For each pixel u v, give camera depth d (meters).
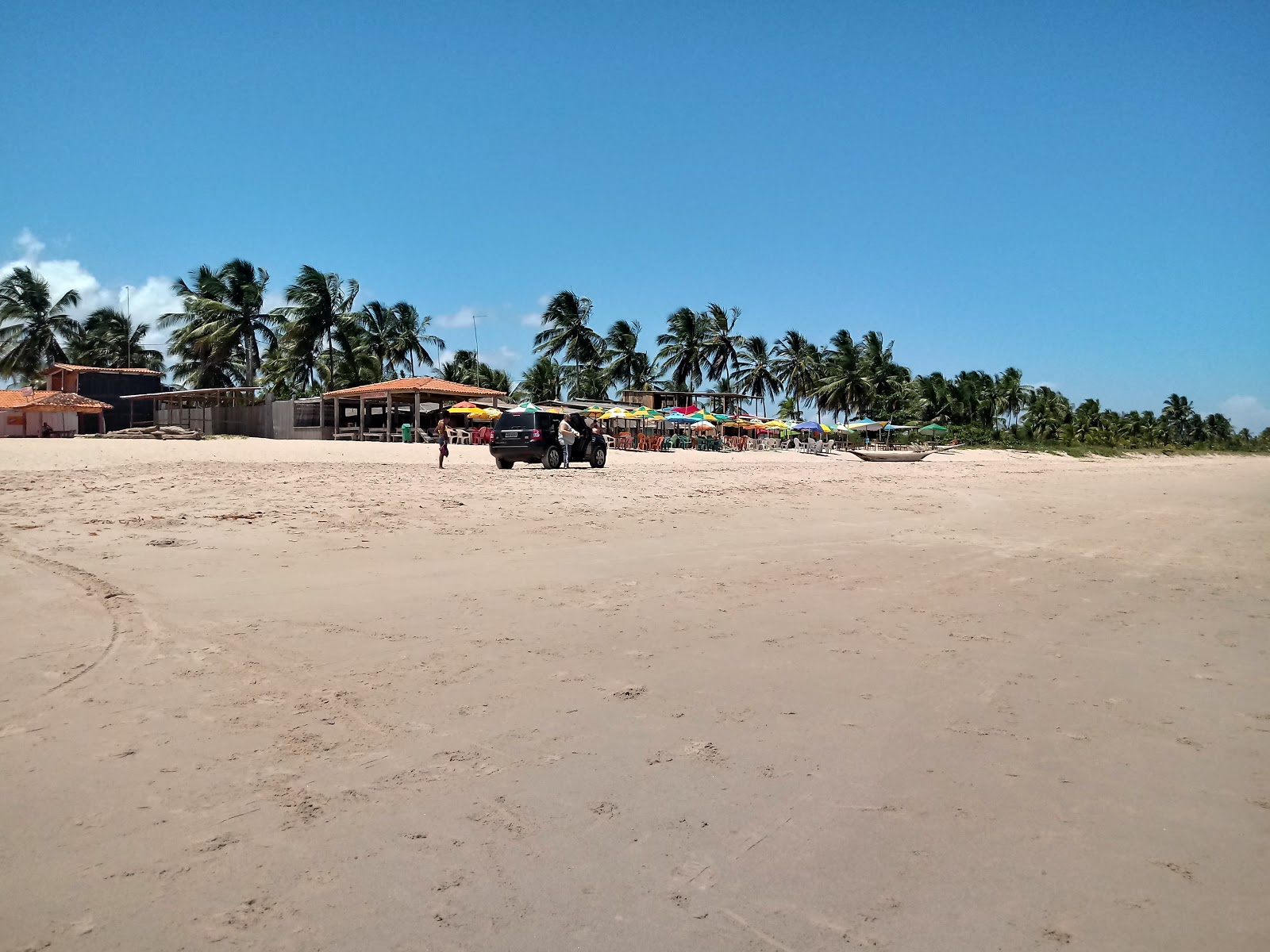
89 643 5.37
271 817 3.17
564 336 70.00
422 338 63.59
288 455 26.48
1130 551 10.70
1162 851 3.05
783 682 4.97
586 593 7.38
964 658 5.56
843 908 2.66
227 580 7.39
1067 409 97.12
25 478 15.91
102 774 3.50
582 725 4.20
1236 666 5.48
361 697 4.53
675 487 18.73
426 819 3.19
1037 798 3.47
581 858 2.93
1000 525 13.33
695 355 74.69
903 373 89.69
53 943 2.40
